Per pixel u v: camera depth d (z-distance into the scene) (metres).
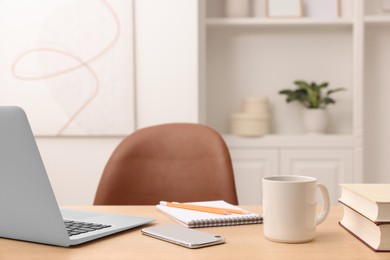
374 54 3.21
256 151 2.99
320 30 3.21
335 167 2.96
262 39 3.23
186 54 2.72
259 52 3.23
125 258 0.77
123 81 2.71
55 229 0.82
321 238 0.89
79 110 2.72
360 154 2.94
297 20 3.01
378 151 3.22
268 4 3.11
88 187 2.75
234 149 2.99
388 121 3.21
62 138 2.75
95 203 1.62
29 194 0.80
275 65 3.23
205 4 3.00
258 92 3.23
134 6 2.71
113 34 2.70
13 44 2.73
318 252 0.79
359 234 0.88
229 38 3.22
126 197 1.65
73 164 2.75
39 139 2.76
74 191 2.75
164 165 1.68
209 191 1.64
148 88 2.73
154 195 1.67
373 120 3.22
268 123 3.03
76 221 1.02
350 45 3.21
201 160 1.67
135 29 2.72
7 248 0.83
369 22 3.01
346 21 2.98
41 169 0.76
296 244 0.84
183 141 1.70
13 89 2.74
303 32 3.22
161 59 2.72
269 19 3.01
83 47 2.71
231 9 3.05
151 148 1.69
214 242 0.85
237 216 1.05
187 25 2.72
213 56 3.23
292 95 3.07
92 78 2.71
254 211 1.17
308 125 3.04
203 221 1.00
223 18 3.08
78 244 0.85
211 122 3.25
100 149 2.74
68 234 0.86
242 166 2.98
